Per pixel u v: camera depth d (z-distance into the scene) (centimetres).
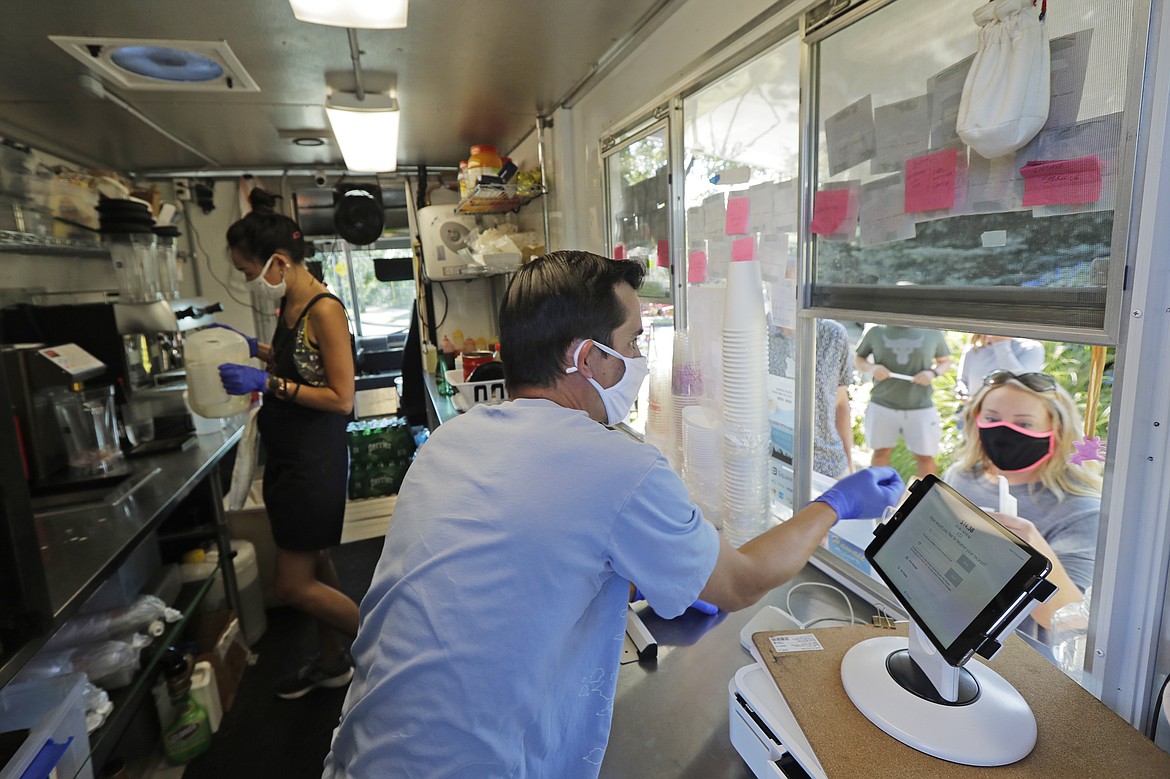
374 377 473
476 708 71
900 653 83
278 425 195
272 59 206
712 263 173
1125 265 71
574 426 80
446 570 73
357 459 389
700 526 79
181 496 187
